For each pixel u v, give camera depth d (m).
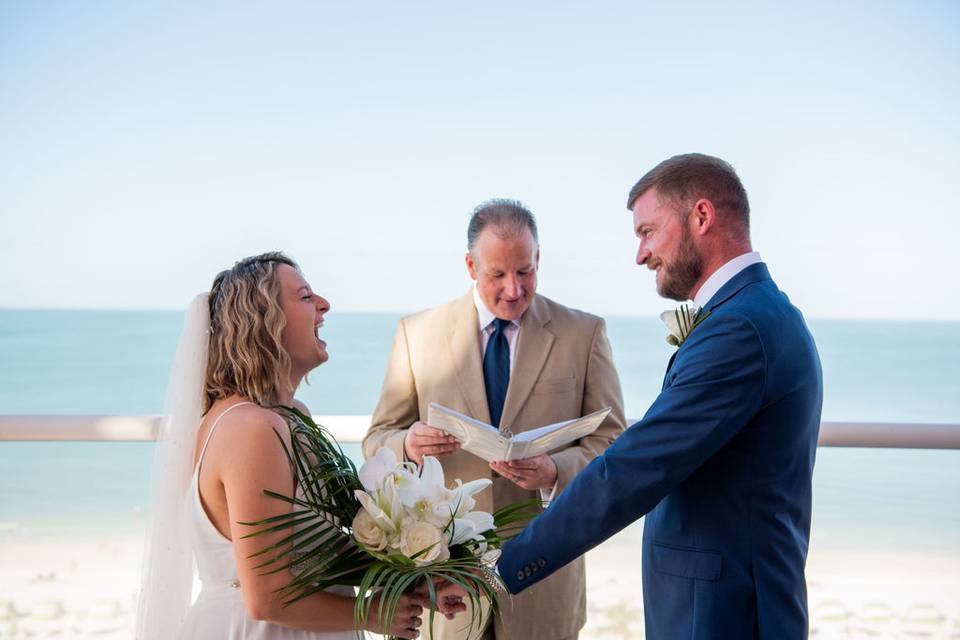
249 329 1.80
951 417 23.17
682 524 1.92
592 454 2.55
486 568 1.75
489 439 2.18
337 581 1.73
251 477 1.68
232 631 1.75
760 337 1.83
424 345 2.68
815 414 1.94
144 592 1.86
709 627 1.85
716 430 1.81
